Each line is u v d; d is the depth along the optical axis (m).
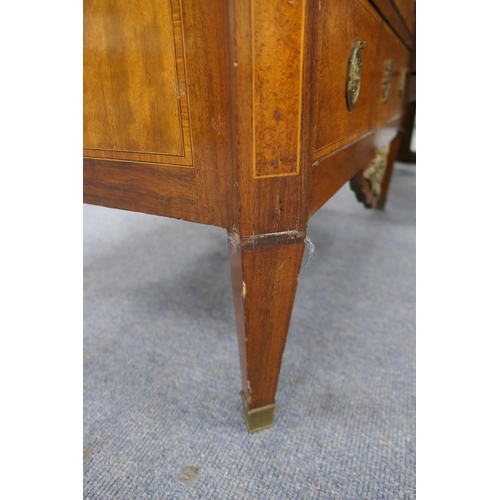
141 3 0.33
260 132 0.34
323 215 1.38
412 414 0.60
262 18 0.30
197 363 0.71
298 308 0.86
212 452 0.54
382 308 0.86
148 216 1.40
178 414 0.60
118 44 0.36
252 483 0.50
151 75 0.36
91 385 0.66
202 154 0.37
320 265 1.04
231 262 0.45
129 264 1.06
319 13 0.33
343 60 0.46
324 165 0.46
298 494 0.49
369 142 0.70
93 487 0.49
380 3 0.56
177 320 0.83
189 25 0.32
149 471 0.52
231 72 0.32
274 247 0.40
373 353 0.73
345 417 0.60
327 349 0.74
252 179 0.36
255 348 0.48
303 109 0.35
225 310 0.86
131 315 0.84
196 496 0.49
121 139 0.40
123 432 0.57
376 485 0.50
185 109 0.36
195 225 1.32
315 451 0.54
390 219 1.35
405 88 1.06
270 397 0.55
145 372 0.69
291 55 0.32
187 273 1.02
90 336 0.78
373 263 1.06
